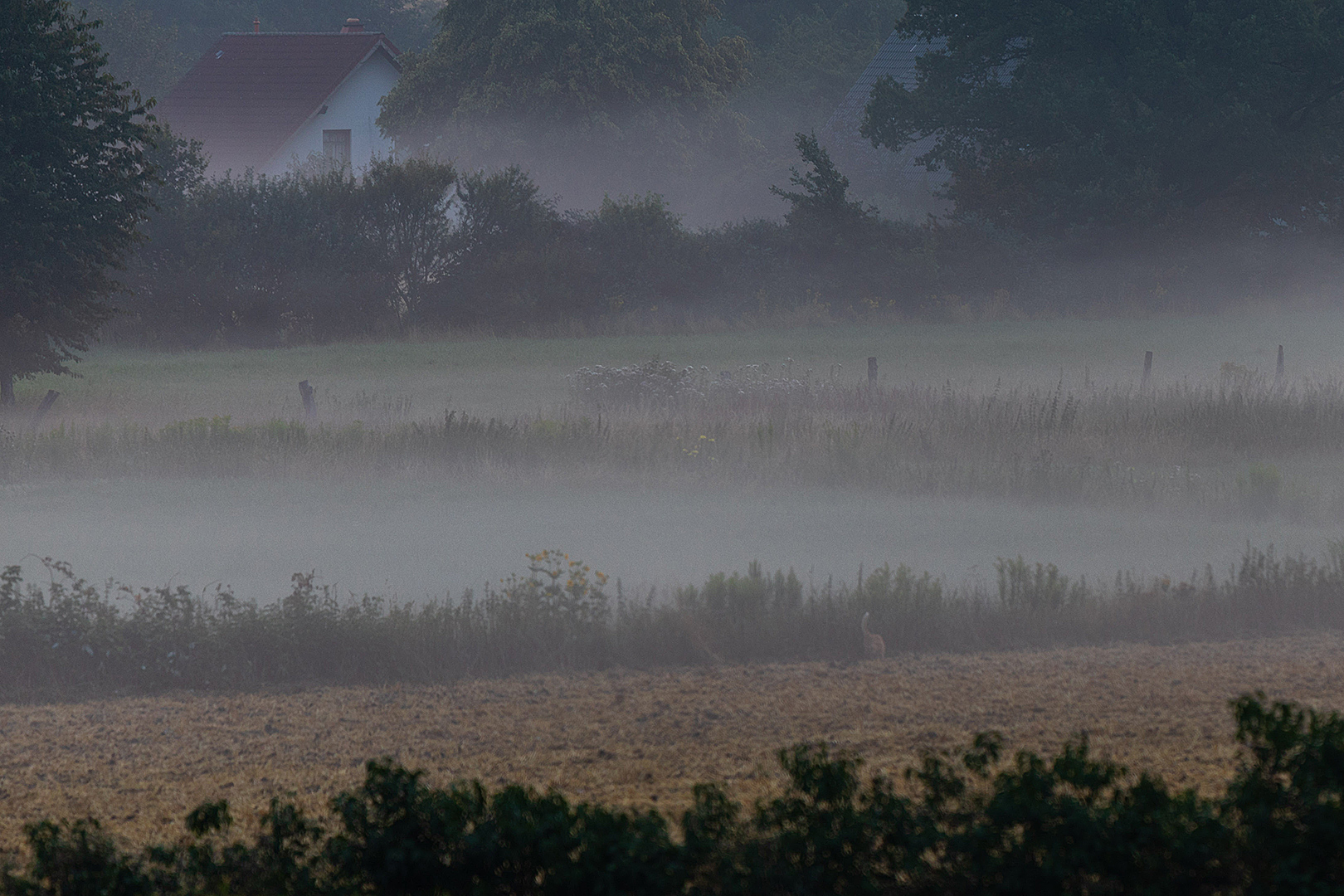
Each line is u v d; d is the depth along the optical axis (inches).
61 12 3597.4
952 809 829.2
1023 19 7066.9
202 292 5324.8
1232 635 1523.1
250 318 5438.0
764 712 1251.2
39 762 1149.1
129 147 3710.6
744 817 975.0
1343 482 2448.3
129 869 769.6
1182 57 6737.2
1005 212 6988.2
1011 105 7027.6
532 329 5718.5
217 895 745.0
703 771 1101.1
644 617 1473.9
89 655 1378.0
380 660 1401.3
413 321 5738.2
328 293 5506.9
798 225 6427.2
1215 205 7052.2
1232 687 1318.9
